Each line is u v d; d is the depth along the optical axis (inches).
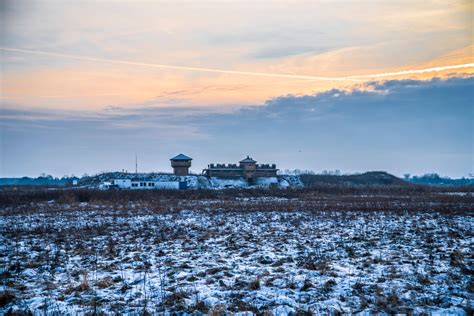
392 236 1132.5
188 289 650.8
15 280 738.2
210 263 837.8
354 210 1850.4
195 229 1339.8
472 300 565.3
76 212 1985.7
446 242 1020.5
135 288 671.1
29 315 542.9
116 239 1167.6
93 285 692.1
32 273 791.1
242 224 1449.3
